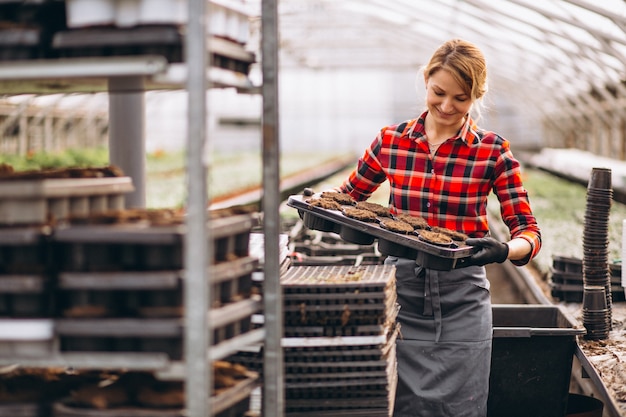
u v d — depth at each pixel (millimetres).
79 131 29594
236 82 3180
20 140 23641
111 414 2965
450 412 4234
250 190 18750
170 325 2814
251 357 3693
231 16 3262
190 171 2727
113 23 2953
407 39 26688
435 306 4246
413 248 3971
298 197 4500
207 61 2771
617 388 4461
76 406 3033
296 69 38844
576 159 25359
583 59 16281
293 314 3586
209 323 2812
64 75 2818
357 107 47312
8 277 2854
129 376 3234
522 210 4246
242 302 3129
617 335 5777
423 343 4266
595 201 5656
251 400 3721
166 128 38812
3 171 3459
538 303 7340
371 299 3580
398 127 4395
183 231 2871
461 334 4238
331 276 3879
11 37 2938
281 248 4273
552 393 5039
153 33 2863
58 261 2953
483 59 4000
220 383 3139
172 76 2824
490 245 3939
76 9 2955
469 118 4254
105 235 2855
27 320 2850
